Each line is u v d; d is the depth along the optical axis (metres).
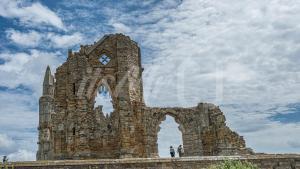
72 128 49.94
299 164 40.59
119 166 35.00
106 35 54.50
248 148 53.75
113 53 53.81
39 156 55.91
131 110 50.44
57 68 53.34
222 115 54.28
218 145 52.53
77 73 52.06
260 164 39.12
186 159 36.97
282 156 40.38
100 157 49.22
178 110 54.78
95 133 50.25
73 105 51.12
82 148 48.78
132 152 48.56
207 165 37.25
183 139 54.59
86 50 53.53
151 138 51.91
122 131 49.09
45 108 58.41
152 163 35.94
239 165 29.09
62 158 49.16
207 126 54.22
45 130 57.25
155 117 53.28
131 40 54.19
